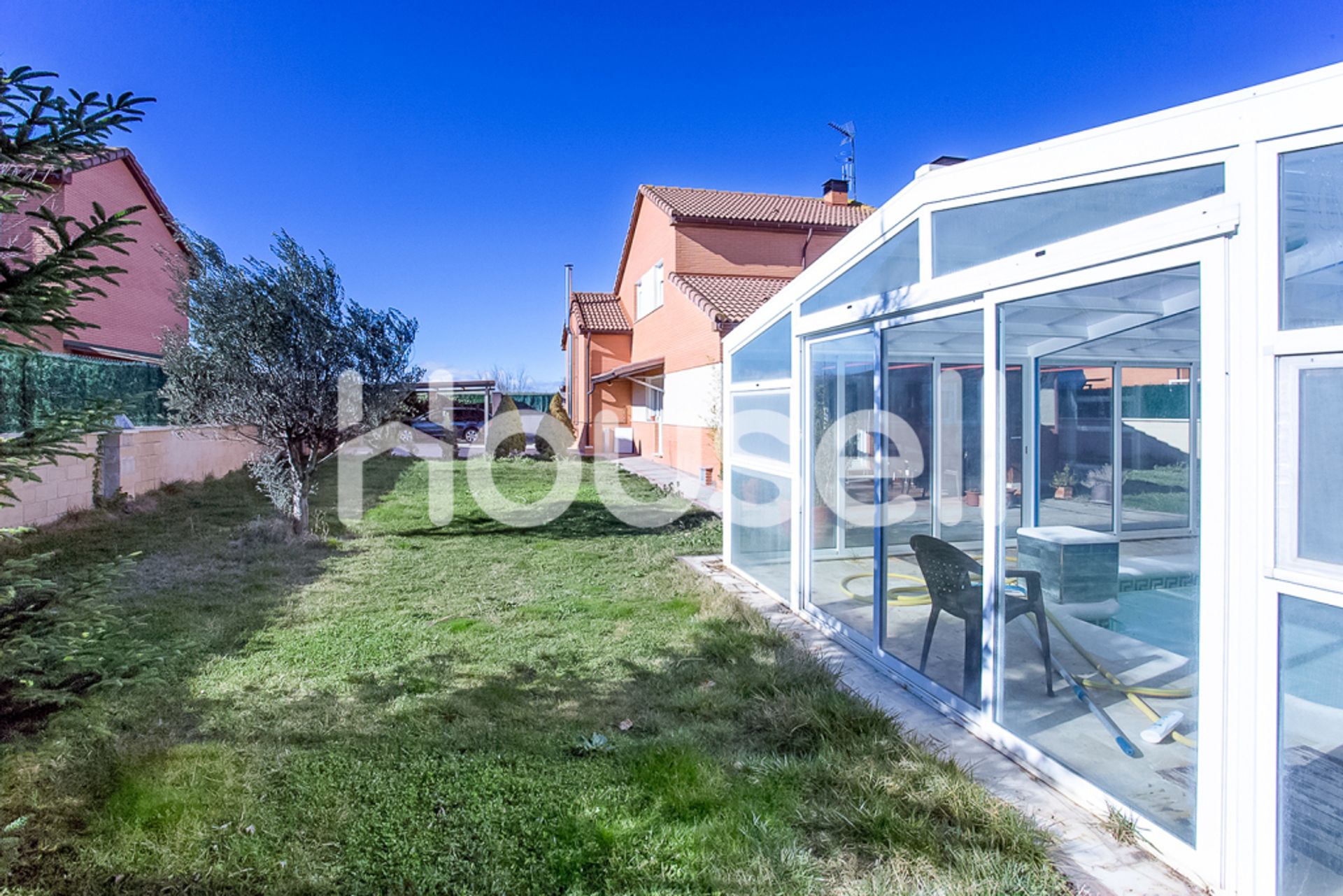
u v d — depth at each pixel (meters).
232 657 5.05
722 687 4.51
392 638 5.50
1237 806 2.50
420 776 3.38
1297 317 2.35
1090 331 4.11
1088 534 4.09
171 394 9.40
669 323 18.70
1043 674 3.53
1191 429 2.97
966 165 3.80
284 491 9.40
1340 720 2.27
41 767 3.30
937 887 2.55
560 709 4.22
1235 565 2.52
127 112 3.27
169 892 2.56
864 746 3.60
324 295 9.51
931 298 4.11
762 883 2.61
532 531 10.46
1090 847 2.82
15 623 3.71
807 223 19.33
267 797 3.18
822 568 5.89
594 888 2.61
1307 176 2.33
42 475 8.88
